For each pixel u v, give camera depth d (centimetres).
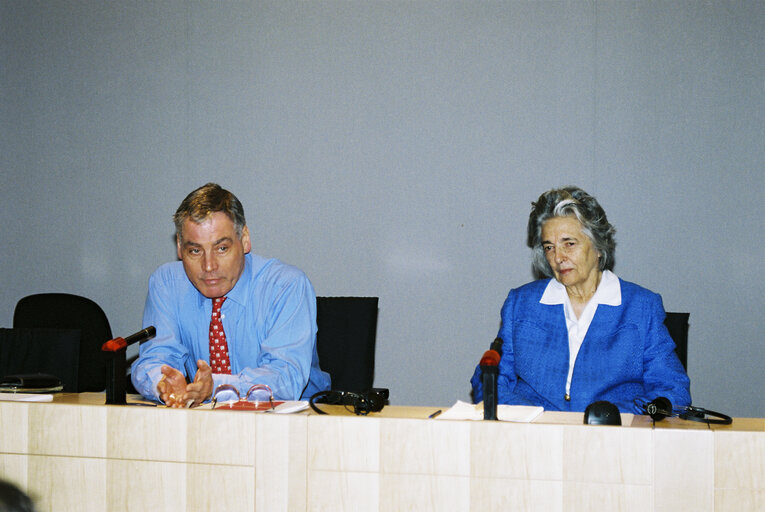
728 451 136
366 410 178
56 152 400
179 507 153
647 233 353
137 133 393
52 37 400
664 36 352
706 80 350
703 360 348
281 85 381
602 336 218
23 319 313
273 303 232
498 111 364
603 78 356
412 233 370
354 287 374
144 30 393
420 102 370
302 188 379
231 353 236
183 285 237
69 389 247
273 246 380
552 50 360
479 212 365
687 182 351
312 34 378
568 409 216
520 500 142
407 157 371
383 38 373
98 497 156
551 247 220
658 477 138
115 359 178
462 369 365
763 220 345
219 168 386
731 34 348
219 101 386
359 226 374
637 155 354
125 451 155
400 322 370
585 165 357
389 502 146
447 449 144
